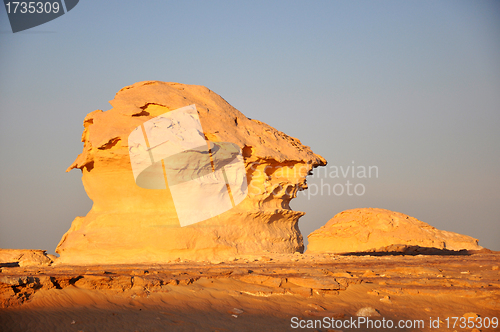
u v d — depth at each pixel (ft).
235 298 47.85
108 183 73.41
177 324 39.58
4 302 40.70
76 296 43.93
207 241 72.02
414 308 49.01
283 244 82.94
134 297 45.09
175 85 86.99
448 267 68.64
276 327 40.50
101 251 69.77
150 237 70.38
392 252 125.29
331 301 49.60
